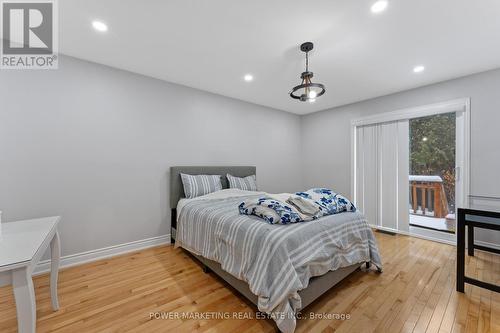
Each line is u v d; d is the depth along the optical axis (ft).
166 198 9.96
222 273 6.30
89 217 8.06
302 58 7.90
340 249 6.01
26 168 6.97
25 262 3.29
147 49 7.30
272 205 5.89
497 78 8.51
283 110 15.06
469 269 7.31
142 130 9.29
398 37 6.59
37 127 7.13
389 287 6.31
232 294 6.05
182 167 10.20
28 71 7.03
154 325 4.86
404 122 11.08
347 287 6.32
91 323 4.90
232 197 9.87
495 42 6.83
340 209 7.18
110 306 5.49
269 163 14.35
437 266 7.61
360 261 6.77
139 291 6.16
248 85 10.55
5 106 6.69
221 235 6.07
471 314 5.14
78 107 7.85
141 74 9.26
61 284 6.49
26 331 3.33
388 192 11.66
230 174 11.94
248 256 5.07
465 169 9.24
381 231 11.81
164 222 9.91
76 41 6.84
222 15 5.65
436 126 10.75
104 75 8.39
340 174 13.91
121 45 7.07
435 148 10.89
